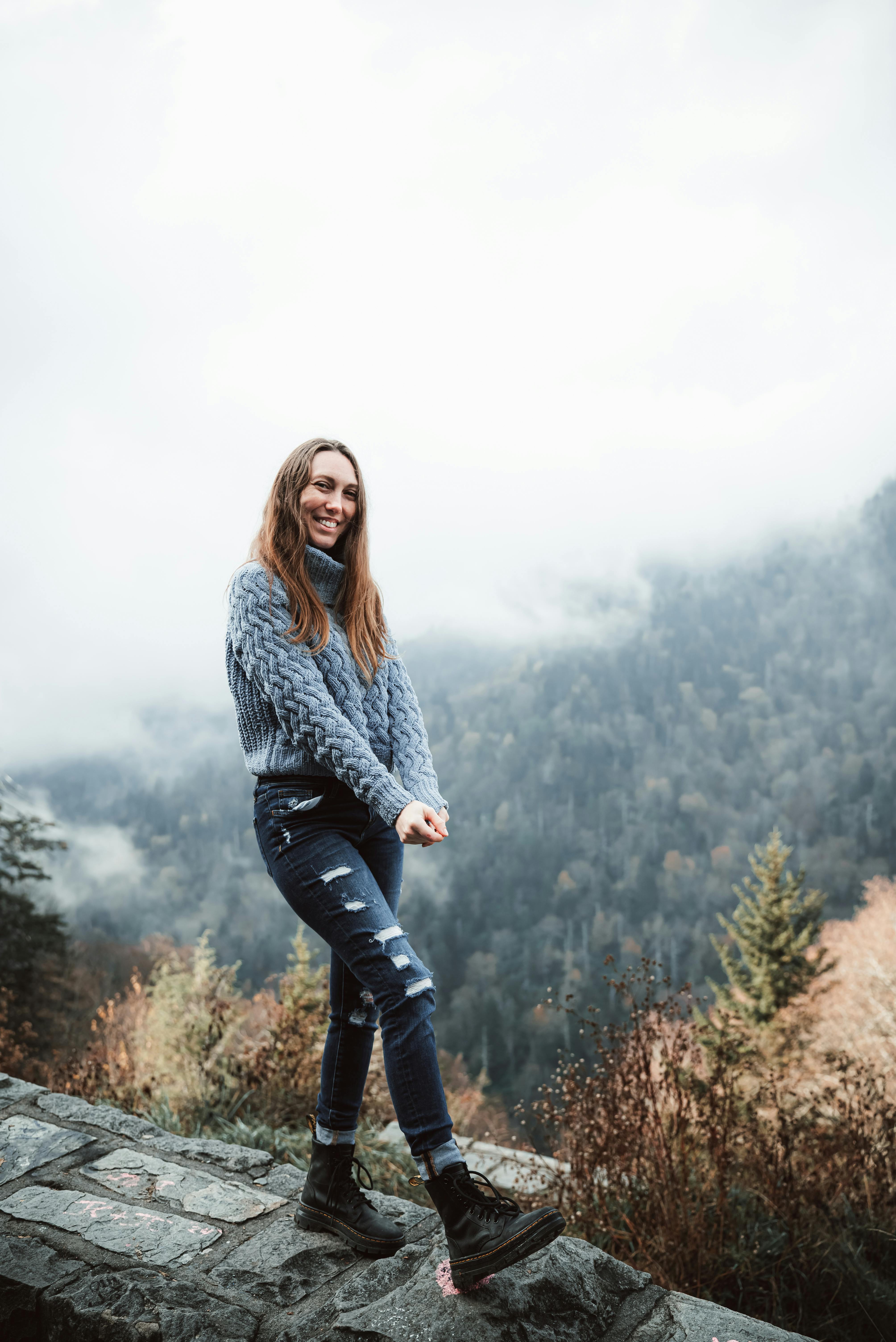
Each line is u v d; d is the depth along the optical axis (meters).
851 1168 2.70
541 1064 46.34
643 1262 2.38
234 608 1.53
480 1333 1.22
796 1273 2.38
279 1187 1.76
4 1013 8.48
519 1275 1.35
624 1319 1.33
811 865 73.69
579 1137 2.79
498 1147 4.02
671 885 83.12
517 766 112.00
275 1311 1.35
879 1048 19.75
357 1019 1.58
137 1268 1.44
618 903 82.31
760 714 115.38
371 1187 1.67
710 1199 2.60
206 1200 1.70
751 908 21.66
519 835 95.81
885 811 82.12
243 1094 3.84
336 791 1.48
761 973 20.77
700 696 122.12
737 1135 2.71
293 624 1.49
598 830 95.06
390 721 1.62
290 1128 3.70
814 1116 2.88
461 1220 1.27
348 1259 1.50
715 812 94.44
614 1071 2.74
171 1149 1.92
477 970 73.56
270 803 1.50
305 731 1.40
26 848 18.19
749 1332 1.28
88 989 19.55
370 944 1.38
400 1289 1.35
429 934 80.50
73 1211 1.64
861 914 28.72
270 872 1.51
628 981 2.87
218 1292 1.39
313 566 1.58
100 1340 1.29
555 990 2.91
